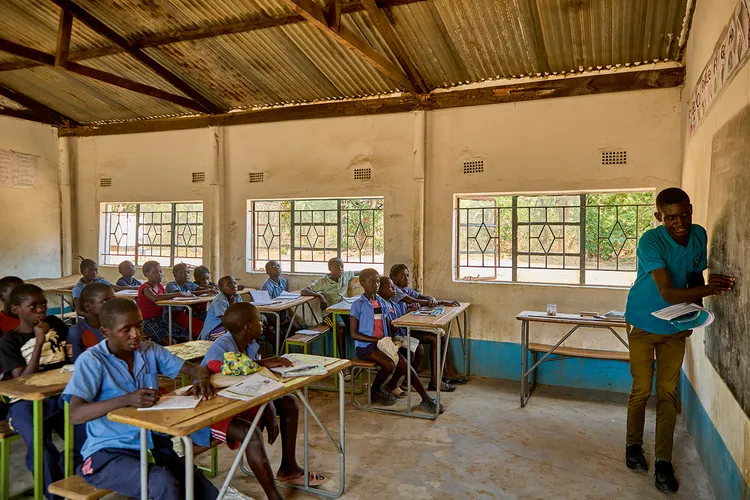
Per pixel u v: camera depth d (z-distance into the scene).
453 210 5.46
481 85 5.27
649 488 2.96
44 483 2.54
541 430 3.85
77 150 7.43
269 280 6.02
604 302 4.86
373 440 3.66
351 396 4.46
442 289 5.52
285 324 5.94
